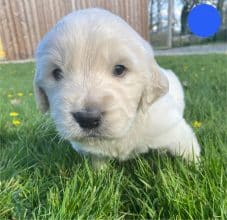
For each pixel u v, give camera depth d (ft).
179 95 0.89
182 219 0.53
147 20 3.84
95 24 0.58
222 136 0.81
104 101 0.54
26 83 1.91
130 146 0.70
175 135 0.70
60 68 0.59
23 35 3.64
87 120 0.53
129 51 0.58
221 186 0.58
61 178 0.68
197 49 3.79
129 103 0.59
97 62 0.56
